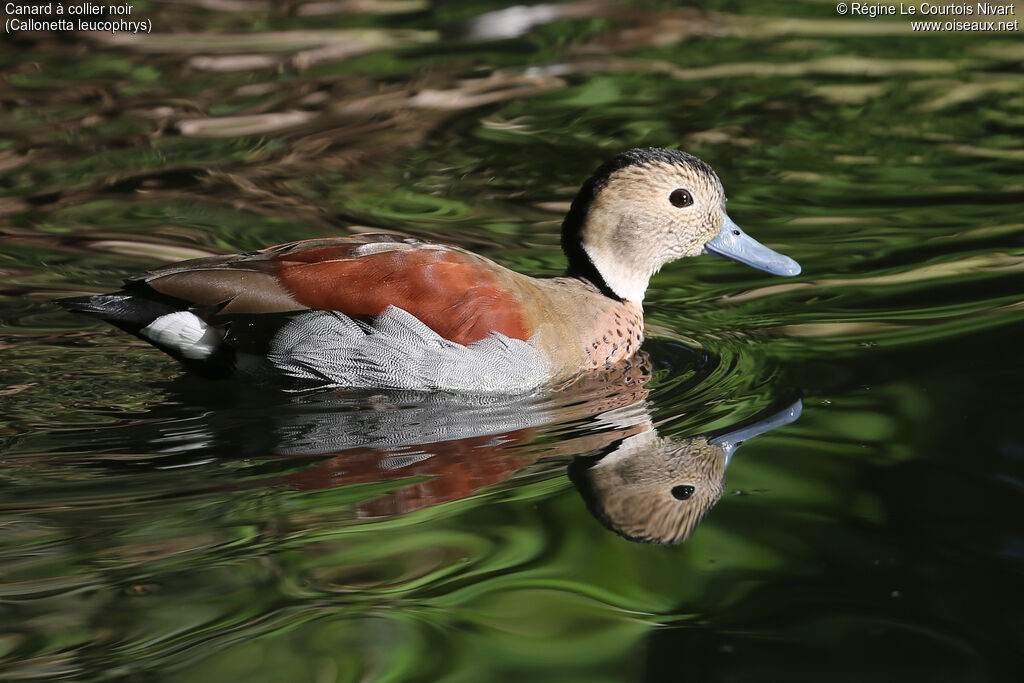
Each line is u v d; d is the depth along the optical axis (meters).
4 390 10.56
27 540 8.00
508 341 10.66
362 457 9.34
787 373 10.71
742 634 7.07
